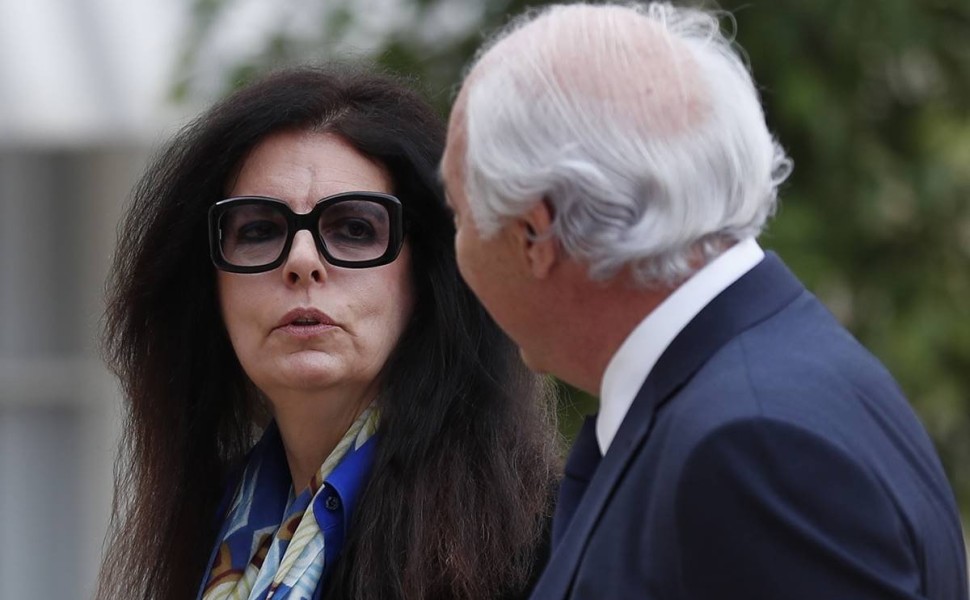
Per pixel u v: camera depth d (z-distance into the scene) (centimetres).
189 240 857
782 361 588
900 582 544
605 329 623
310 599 784
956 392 1522
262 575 808
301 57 1502
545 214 606
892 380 621
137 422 902
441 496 807
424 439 812
